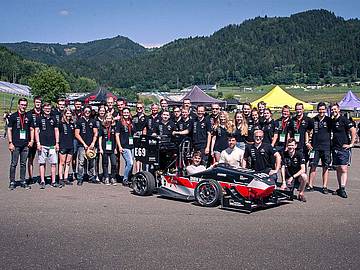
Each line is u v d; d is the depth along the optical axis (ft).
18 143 35.86
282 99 109.19
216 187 30.22
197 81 494.59
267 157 32.63
